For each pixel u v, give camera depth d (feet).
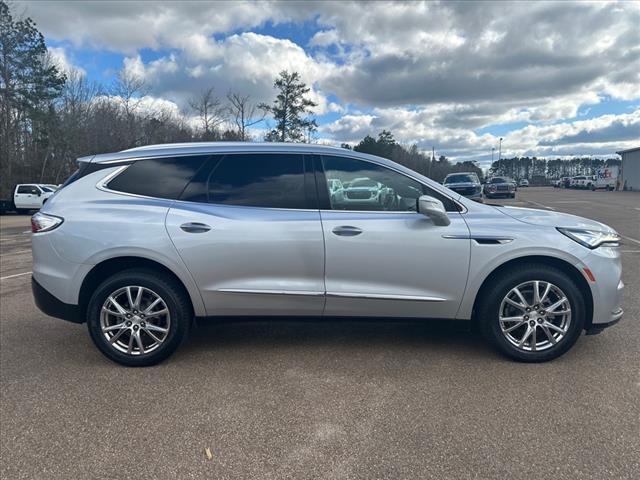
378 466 8.29
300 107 168.14
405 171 12.85
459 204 12.77
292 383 11.56
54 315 12.91
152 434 9.41
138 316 12.63
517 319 12.39
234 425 9.70
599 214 60.44
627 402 10.34
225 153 13.08
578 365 12.33
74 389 11.43
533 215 13.07
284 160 12.98
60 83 139.13
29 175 138.51
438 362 12.68
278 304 12.64
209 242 12.32
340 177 12.81
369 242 12.27
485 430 9.34
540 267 12.26
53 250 12.65
